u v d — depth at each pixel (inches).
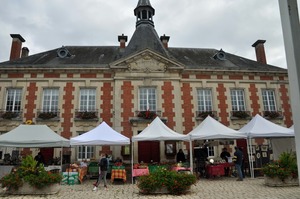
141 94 663.1
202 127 501.0
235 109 693.3
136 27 822.5
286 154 389.7
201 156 525.0
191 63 746.2
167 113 647.8
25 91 649.6
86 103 659.4
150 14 835.4
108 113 648.4
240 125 672.4
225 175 521.3
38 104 642.8
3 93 646.5
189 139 476.4
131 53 676.1
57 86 657.6
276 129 486.9
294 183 367.9
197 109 670.5
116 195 324.8
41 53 772.0
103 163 392.8
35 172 348.2
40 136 436.8
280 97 709.9
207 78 696.4
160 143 631.2
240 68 702.5
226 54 840.9
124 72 664.4
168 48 847.7
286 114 698.8
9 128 622.5
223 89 695.7
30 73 662.5
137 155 620.1
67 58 737.0
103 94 660.1
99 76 671.8
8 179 333.4
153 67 671.8
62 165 511.5
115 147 621.6
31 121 623.5
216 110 676.7
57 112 638.5
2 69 650.2
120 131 626.8
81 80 665.6
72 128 632.4
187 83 686.5
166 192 326.6
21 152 614.5
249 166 508.4
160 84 665.0
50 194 331.9
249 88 705.6
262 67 748.6
